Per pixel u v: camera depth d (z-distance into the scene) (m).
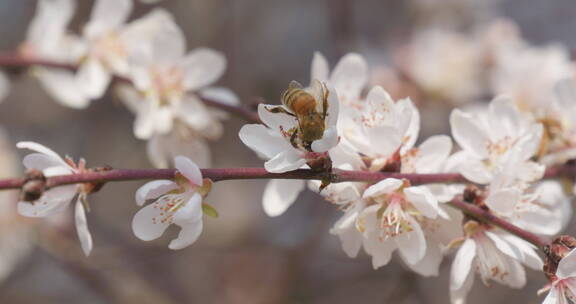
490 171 0.38
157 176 0.36
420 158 0.38
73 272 0.61
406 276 0.57
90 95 0.44
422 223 0.38
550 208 0.41
